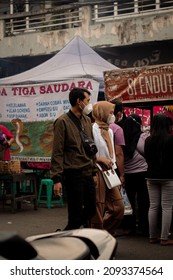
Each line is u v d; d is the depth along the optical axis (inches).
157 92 245.9
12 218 311.9
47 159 374.6
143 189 240.7
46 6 674.2
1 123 398.6
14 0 671.1
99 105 202.5
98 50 584.7
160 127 218.5
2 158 348.2
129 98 255.6
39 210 348.2
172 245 224.8
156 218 226.8
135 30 556.7
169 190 220.2
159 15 543.8
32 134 382.3
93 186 186.2
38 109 379.2
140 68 251.3
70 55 406.6
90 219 193.2
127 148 234.8
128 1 595.2
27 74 405.1
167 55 564.7
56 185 177.2
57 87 369.4
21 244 71.6
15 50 636.7
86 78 355.6
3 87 396.5
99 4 582.2
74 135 180.5
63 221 299.3
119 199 200.5
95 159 189.8
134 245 224.8
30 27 658.2
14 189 334.3
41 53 617.0
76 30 593.3
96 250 92.6
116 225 203.9
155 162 219.5
